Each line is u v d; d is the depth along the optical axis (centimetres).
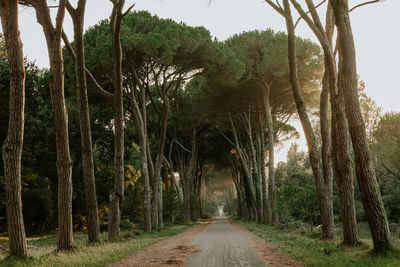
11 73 888
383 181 2991
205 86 3098
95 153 3391
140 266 807
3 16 906
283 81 2677
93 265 807
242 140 4122
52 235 2378
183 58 2239
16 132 877
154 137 3250
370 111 2952
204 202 8638
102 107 2627
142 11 2250
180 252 1106
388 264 680
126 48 1980
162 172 4703
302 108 1410
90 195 1344
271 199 2938
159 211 2914
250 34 2786
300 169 5275
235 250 1147
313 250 1023
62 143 1108
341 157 1139
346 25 877
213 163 5238
